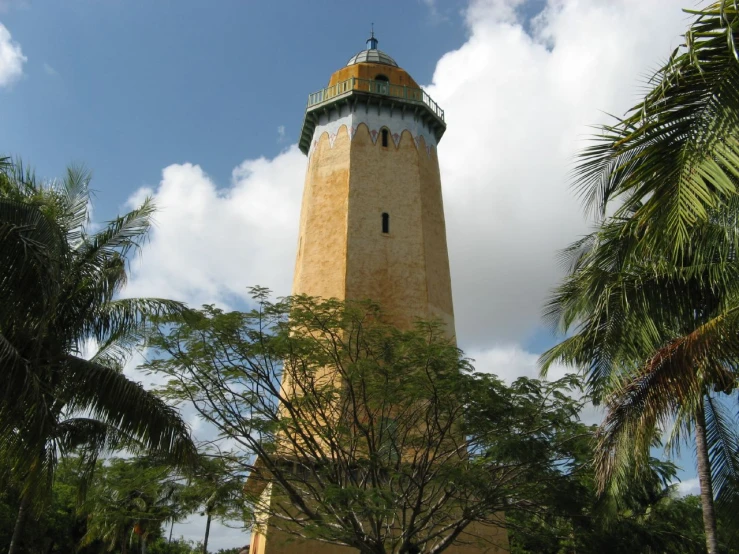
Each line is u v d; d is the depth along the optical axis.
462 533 23.91
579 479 19.28
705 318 12.12
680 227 6.69
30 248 11.61
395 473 17.52
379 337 19.33
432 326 19.30
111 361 17.41
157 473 18.28
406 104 32.34
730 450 13.56
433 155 32.88
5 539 36.44
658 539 24.53
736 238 9.52
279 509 21.59
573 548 22.16
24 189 15.49
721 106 6.46
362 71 33.81
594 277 13.48
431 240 30.23
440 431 18.55
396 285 28.39
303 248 30.08
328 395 19.28
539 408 18.56
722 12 6.02
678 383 9.87
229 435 18.50
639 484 23.14
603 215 7.63
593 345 14.34
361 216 29.39
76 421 15.90
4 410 11.85
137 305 15.87
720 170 6.34
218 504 18.41
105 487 20.22
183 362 18.20
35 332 13.49
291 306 18.92
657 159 6.85
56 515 40.50
